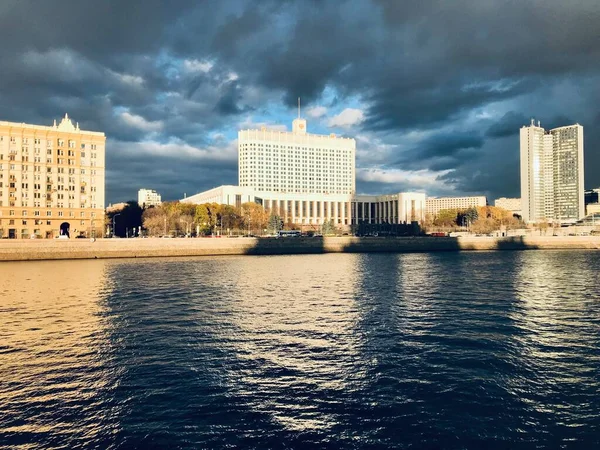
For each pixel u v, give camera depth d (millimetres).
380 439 21703
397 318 47156
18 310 52156
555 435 22094
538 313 49812
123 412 24359
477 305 55031
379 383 28312
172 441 21469
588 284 75250
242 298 60875
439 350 35219
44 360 32938
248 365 31641
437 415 24047
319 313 49969
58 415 24031
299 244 178375
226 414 24109
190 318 47344
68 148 195000
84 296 62906
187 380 28844
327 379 28984
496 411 24531
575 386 27906
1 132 181250
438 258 147875
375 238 190500
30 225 186375
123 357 33594
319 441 21547
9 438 21734
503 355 33938
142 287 72562
